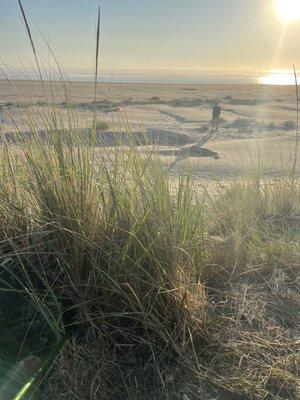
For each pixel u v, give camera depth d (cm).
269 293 326
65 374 235
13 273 269
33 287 259
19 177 299
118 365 245
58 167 283
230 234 389
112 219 271
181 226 302
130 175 301
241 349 267
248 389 240
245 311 299
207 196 469
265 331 285
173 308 265
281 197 555
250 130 2548
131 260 256
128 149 307
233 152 1458
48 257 272
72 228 265
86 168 288
